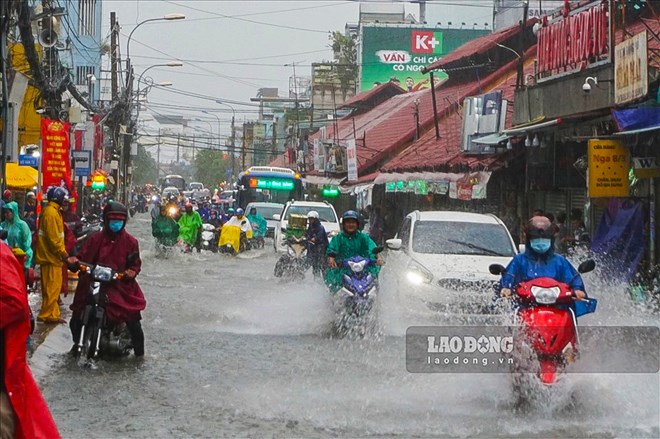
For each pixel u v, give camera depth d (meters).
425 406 8.74
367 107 60.66
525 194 26.28
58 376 10.16
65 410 8.53
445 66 43.34
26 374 4.81
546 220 9.06
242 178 44.44
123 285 11.28
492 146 24.75
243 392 9.45
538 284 8.59
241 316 15.77
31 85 23.50
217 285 21.64
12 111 15.57
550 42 22.67
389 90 60.09
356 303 13.38
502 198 27.81
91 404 8.80
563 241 20.31
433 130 41.25
